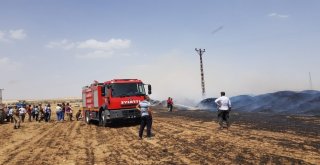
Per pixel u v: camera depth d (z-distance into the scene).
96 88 24.41
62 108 34.16
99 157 11.70
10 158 12.65
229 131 16.17
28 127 27.70
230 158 9.83
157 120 27.16
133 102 21.77
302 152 10.02
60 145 15.55
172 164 9.64
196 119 25.80
